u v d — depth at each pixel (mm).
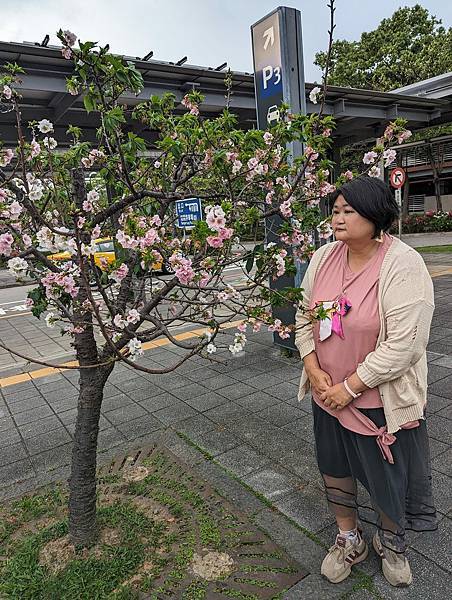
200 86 8242
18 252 1828
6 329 8289
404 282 1642
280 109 2738
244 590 1970
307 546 2199
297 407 3727
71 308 2387
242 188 2408
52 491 2818
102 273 2016
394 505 1811
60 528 2418
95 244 1883
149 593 1986
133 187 2014
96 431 2262
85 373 2197
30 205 1828
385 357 1634
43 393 4535
